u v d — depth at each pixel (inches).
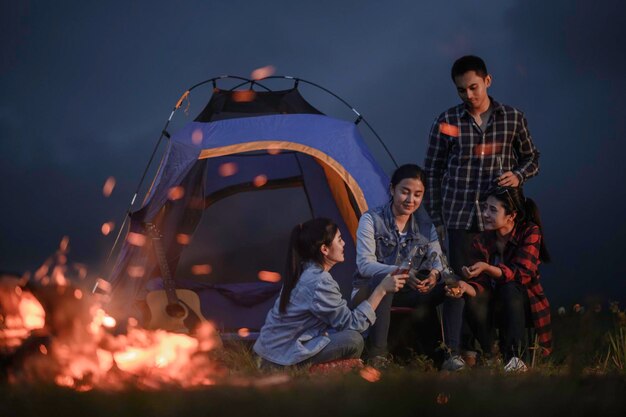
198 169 265.7
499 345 181.5
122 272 234.2
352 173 234.1
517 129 209.8
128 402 96.3
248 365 175.5
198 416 91.0
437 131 212.5
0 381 123.7
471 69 205.5
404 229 198.8
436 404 93.1
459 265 206.5
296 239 174.9
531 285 183.6
